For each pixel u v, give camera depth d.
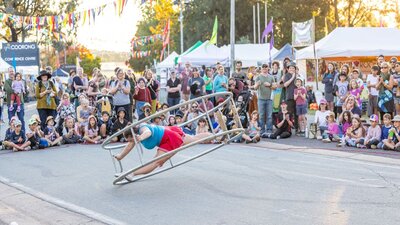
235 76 17.58
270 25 25.97
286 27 61.00
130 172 8.09
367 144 11.57
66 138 13.75
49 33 33.56
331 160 10.23
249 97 14.07
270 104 14.22
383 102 13.11
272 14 59.56
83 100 14.09
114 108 14.59
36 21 22.36
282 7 60.78
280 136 13.70
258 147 12.24
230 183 8.28
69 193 8.09
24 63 31.30
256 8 59.88
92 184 8.66
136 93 15.65
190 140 8.54
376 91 14.03
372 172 8.86
